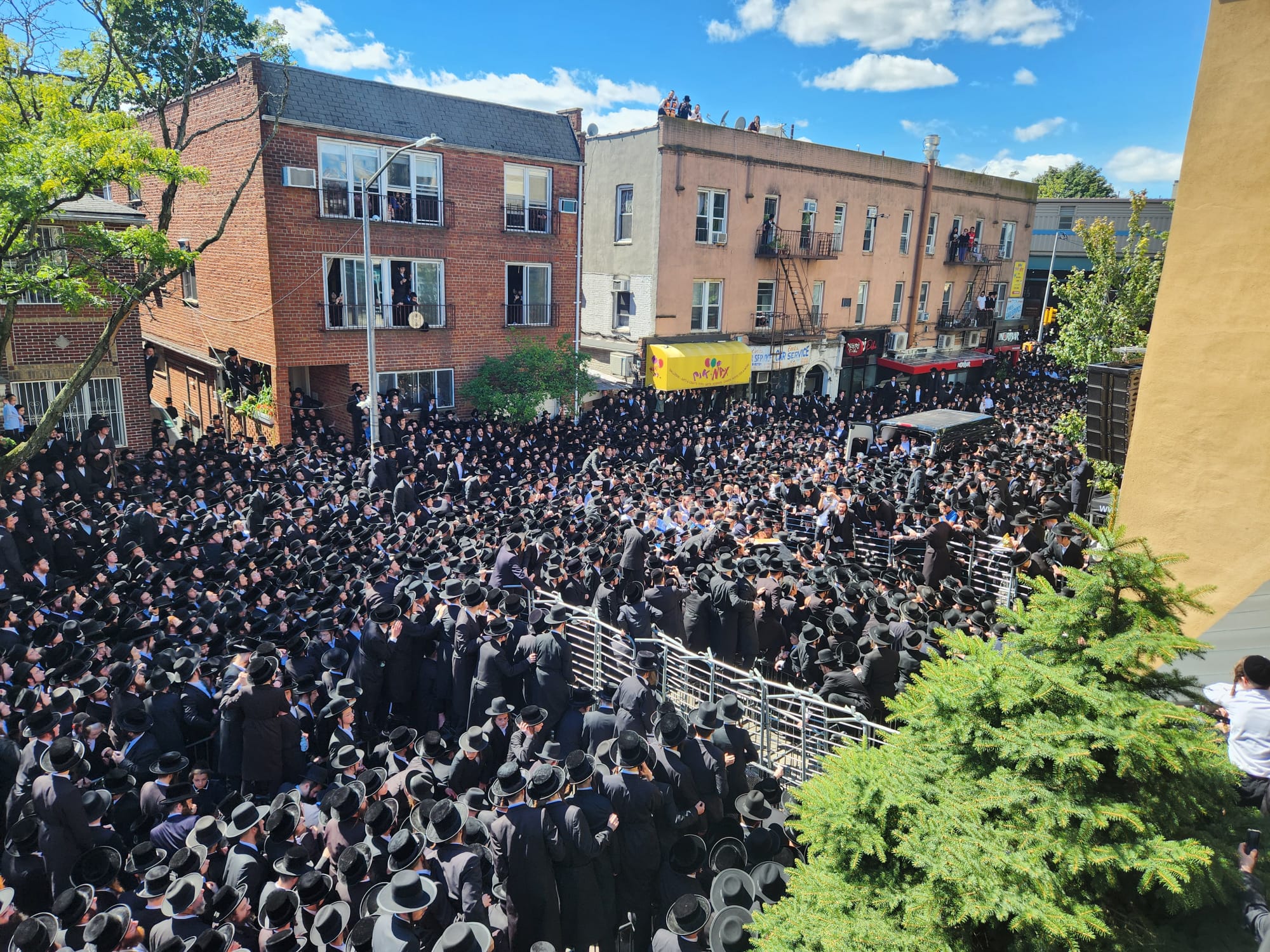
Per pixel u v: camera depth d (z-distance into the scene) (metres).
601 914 5.88
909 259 38.19
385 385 22.91
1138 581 3.64
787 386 34.06
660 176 27.42
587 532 13.05
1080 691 3.43
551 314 26.05
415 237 22.45
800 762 8.51
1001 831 3.45
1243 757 4.91
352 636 9.30
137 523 12.46
